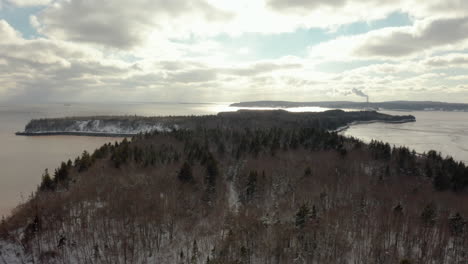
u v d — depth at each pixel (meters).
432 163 81.56
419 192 60.72
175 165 72.25
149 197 52.53
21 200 64.62
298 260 39.56
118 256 40.31
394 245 43.03
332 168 71.69
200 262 39.53
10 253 40.72
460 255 42.12
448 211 52.22
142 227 45.66
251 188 57.28
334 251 40.91
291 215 50.19
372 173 72.75
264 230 43.97
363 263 40.38
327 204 54.84
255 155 80.69
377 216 49.31
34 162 107.62
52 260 39.69
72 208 50.16
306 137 101.94
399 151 88.12
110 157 77.88
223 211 52.97
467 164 104.62
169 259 41.06
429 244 43.03
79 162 74.94
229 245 40.69
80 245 42.38
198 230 47.06
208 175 61.69
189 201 53.59
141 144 96.88
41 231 43.56
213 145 96.69
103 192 56.03
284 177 66.38
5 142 165.12
